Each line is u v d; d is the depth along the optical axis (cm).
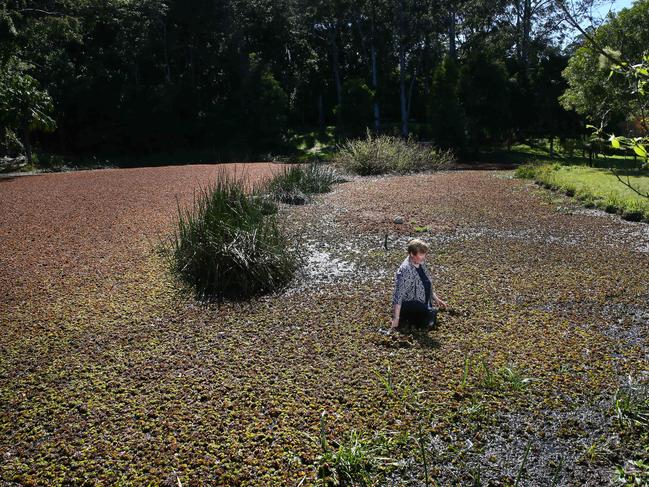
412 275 541
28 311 602
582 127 3266
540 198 1294
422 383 441
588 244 880
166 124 3756
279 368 471
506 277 708
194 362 484
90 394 430
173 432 379
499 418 395
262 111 3697
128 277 714
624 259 786
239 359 489
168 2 3953
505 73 3316
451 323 561
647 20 1046
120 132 3722
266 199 1119
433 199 1286
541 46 3359
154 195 1321
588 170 1738
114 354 500
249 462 346
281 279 707
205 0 3903
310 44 4466
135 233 936
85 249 842
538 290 657
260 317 590
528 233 957
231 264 682
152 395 427
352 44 4394
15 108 2541
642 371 454
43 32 2922
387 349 503
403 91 3738
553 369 462
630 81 247
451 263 775
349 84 3525
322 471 337
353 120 3519
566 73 1862
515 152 3412
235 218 762
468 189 1445
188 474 336
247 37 4275
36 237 916
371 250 851
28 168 2500
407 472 342
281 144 3788
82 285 684
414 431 380
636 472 332
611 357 482
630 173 1595
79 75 3753
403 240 911
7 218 1066
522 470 334
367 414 399
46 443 368
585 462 348
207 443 366
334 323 568
